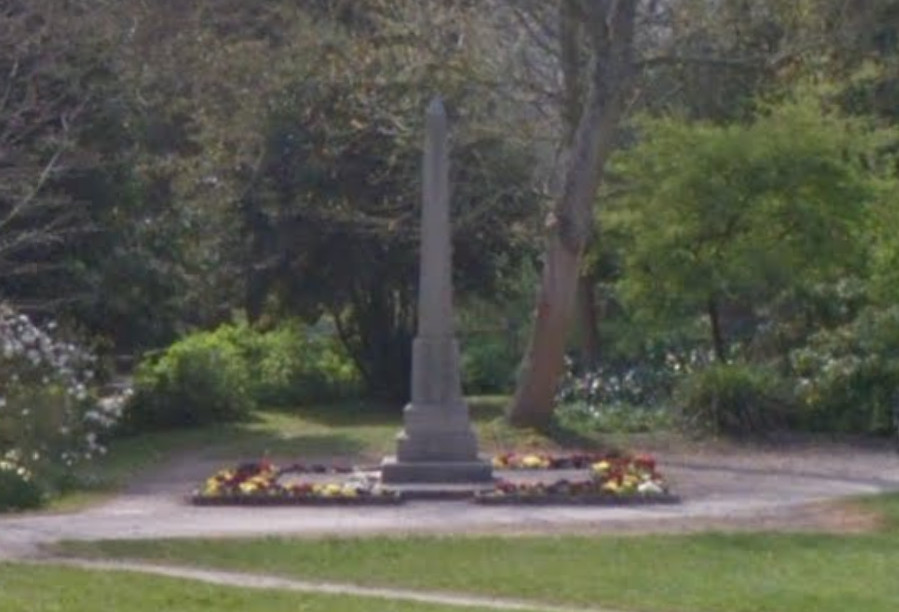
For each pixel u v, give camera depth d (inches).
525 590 692.1
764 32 1196.5
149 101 1328.7
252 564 735.7
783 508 894.4
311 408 1534.2
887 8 1259.2
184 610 629.0
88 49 1123.3
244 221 1503.4
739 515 869.8
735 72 1264.8
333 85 1386.6
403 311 1563.7
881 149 1401.3
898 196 1275.8
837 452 1149.7
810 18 1178.0
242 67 1419.8
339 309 1560.0
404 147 1317.7
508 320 1651.1
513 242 1471.5
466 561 743.1
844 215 1247.5
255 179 1476.4
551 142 1326.3
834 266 1251.8
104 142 1201.4
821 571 729.6
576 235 1181.7
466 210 1418.6
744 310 1398.9
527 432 1192.8
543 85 1266.0
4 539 786.2
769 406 1206.9
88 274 1223.5
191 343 1413.6
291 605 641.6
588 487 917.8
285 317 1599.4
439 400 962.7
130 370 1539.1
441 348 964.6
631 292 1286.9
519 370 1371.8
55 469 976.3
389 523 839.7
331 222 1476.4
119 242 1262.3
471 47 1224.2
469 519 853.8
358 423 1403.8
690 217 1247.5
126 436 1288.1
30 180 1031.6
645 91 1316.4
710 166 1242.0
